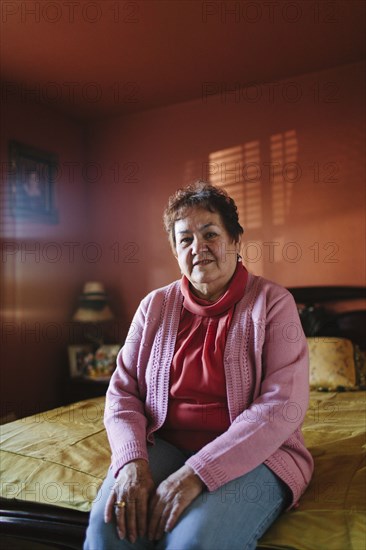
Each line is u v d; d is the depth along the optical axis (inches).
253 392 52.4
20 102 143.6
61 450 64.9
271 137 141.1
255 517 44.2
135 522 43.4
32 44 116.8
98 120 166.2
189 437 53.7
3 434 72.8
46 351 150.8
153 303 60.6
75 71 131.3
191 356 54.2
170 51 121.4
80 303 157.1
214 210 56.3
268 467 47.9
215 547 40.4
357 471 55.5
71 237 161.5
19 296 141.2
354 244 131.1
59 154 157.6
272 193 140.9
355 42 119.0
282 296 55.7
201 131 150.9
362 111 130.0
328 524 46.0
